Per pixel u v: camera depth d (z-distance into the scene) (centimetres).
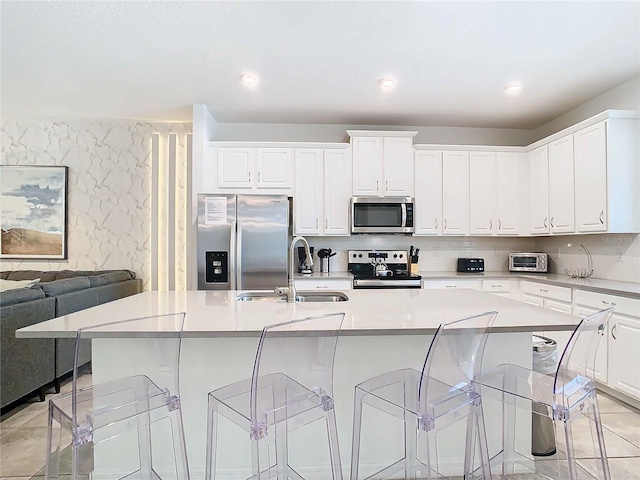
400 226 405
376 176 411
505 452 185
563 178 363
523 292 389
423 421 141
